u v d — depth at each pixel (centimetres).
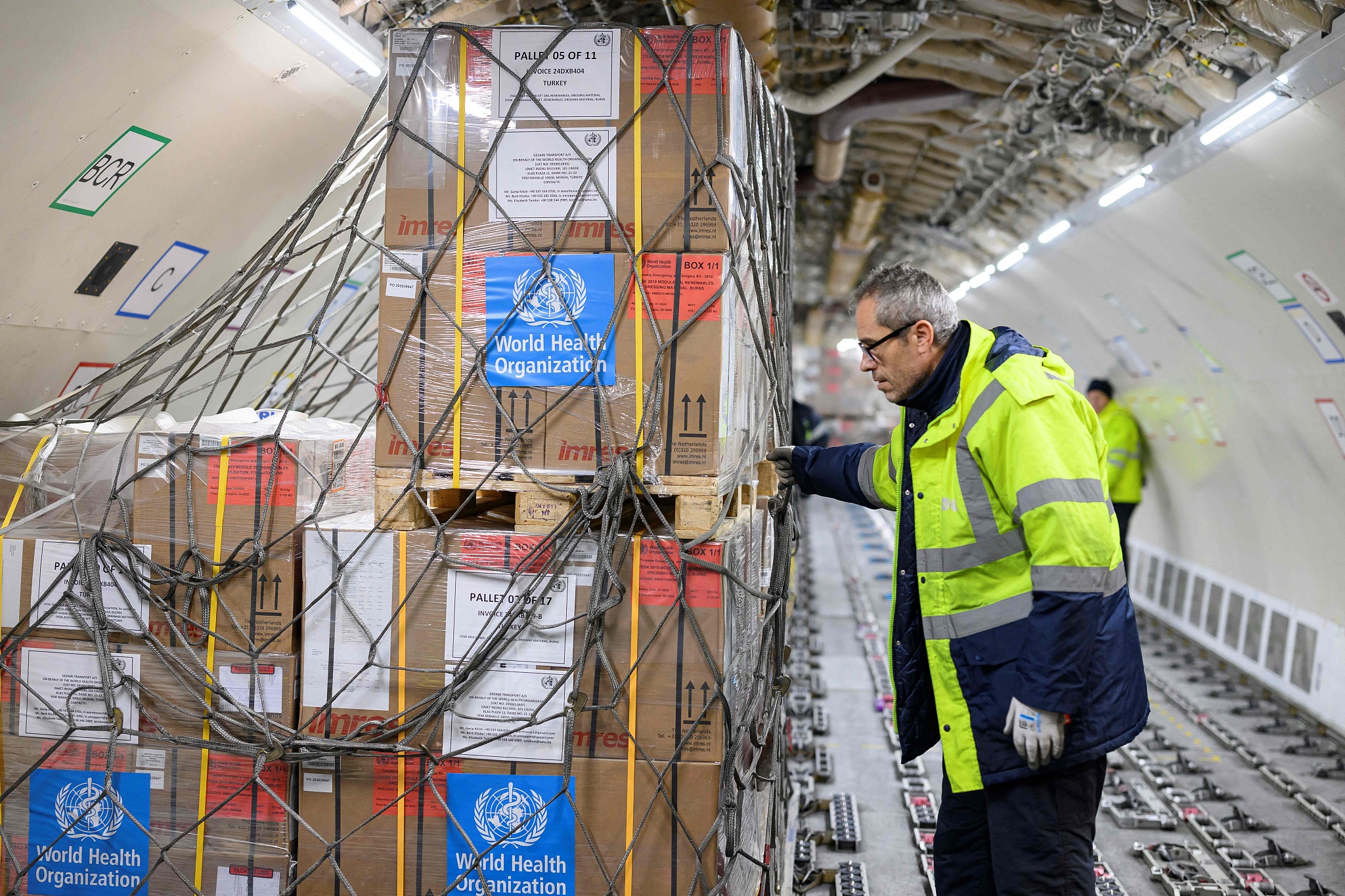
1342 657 585
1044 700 242
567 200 257
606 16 500
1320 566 625
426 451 263
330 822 269
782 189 377
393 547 265
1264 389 616
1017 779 257
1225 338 629
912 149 801
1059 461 247
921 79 638
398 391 265
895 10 499
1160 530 936
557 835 260
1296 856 428
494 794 262
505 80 258
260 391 550
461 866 264
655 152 254
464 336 260
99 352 418
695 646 254
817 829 461
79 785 284
